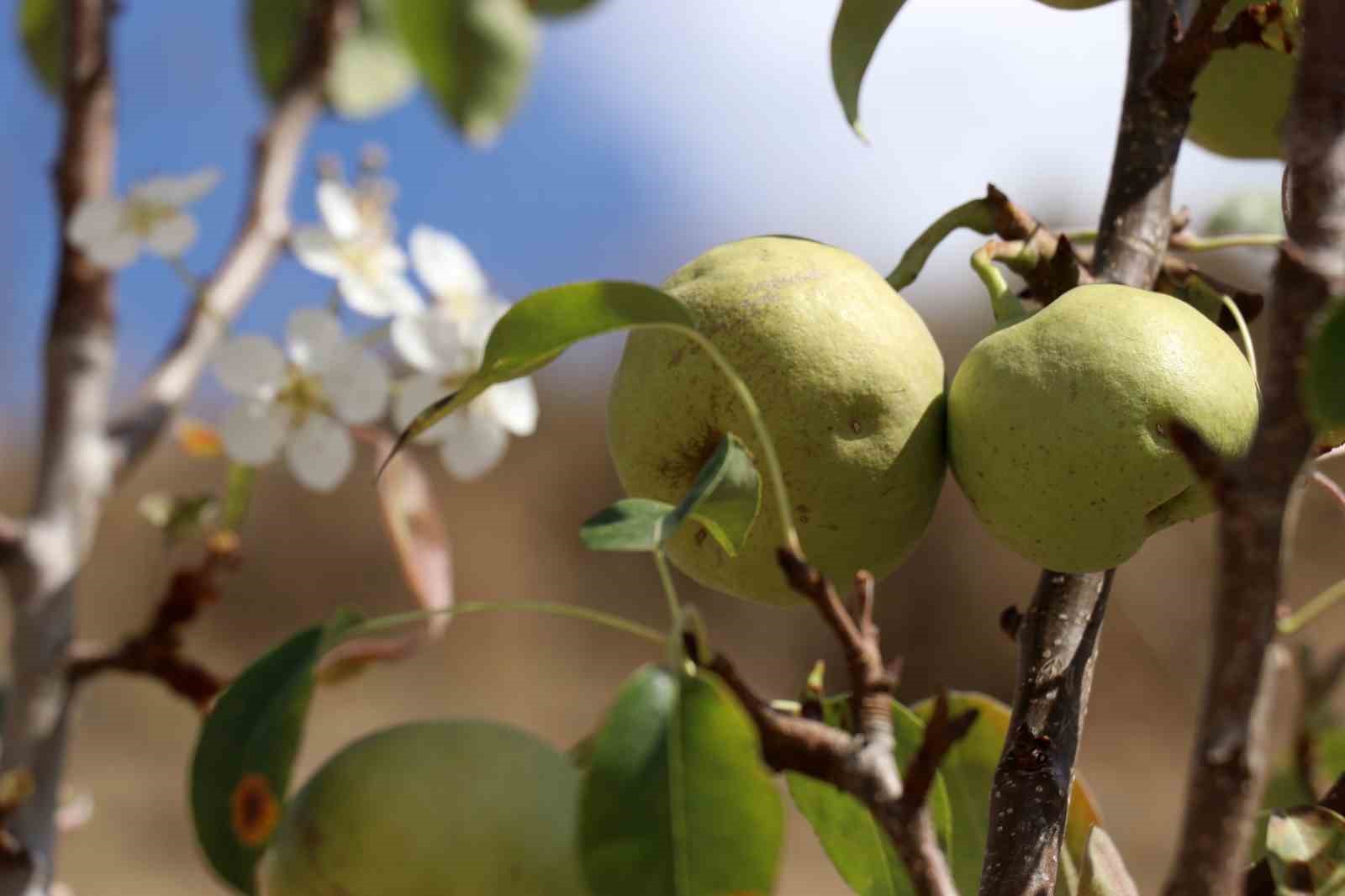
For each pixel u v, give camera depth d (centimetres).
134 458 76
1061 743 61
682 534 64
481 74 100
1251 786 49
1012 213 65
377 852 54
